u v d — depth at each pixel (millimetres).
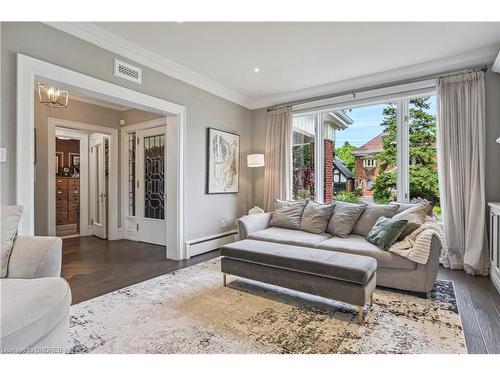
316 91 4324
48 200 4473
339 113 4258
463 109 3201
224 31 2732
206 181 4141
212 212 4270
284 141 4570
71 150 6781
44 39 2391
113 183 5109
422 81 3492
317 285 2201
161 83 3430
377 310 2221
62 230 6109
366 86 3924
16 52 2223
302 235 3297
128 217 5207
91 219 5613
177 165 3709
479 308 2248
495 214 2740
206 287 2711
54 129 4508
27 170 2254
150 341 1767
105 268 3342
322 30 2699
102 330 1896
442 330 1915
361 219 3273
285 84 4191
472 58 3170
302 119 4633
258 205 5031
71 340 1769
